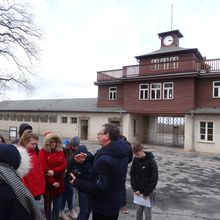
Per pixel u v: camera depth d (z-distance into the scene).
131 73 27.62
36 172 4.19
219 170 13.78
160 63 25.72
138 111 26.73
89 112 30.44
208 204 7.67
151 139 29.33
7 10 23.08
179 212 6.84
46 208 5.08
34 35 24.25
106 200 3.31
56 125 34.47
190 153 21.08
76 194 7.64
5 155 2.12
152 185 4.97
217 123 21.94
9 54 23.66
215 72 22.94
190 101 23.72
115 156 3.31
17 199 2.04
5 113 43.47
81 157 4.55
